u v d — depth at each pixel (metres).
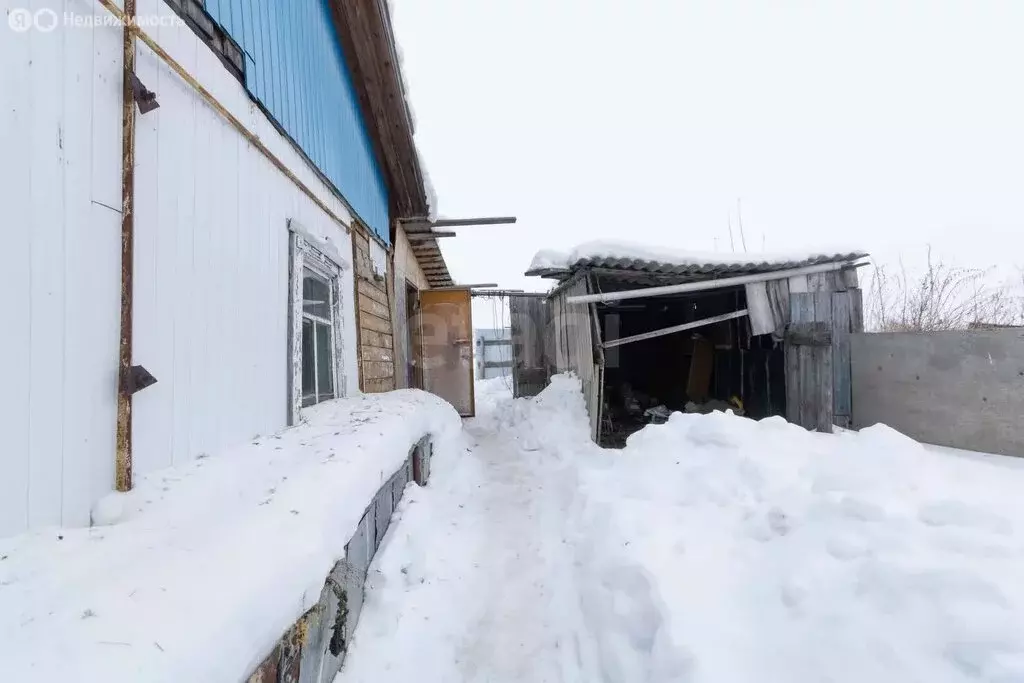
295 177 3.02
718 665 1.68
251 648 1.16
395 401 3.95
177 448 1.79
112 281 1.48
